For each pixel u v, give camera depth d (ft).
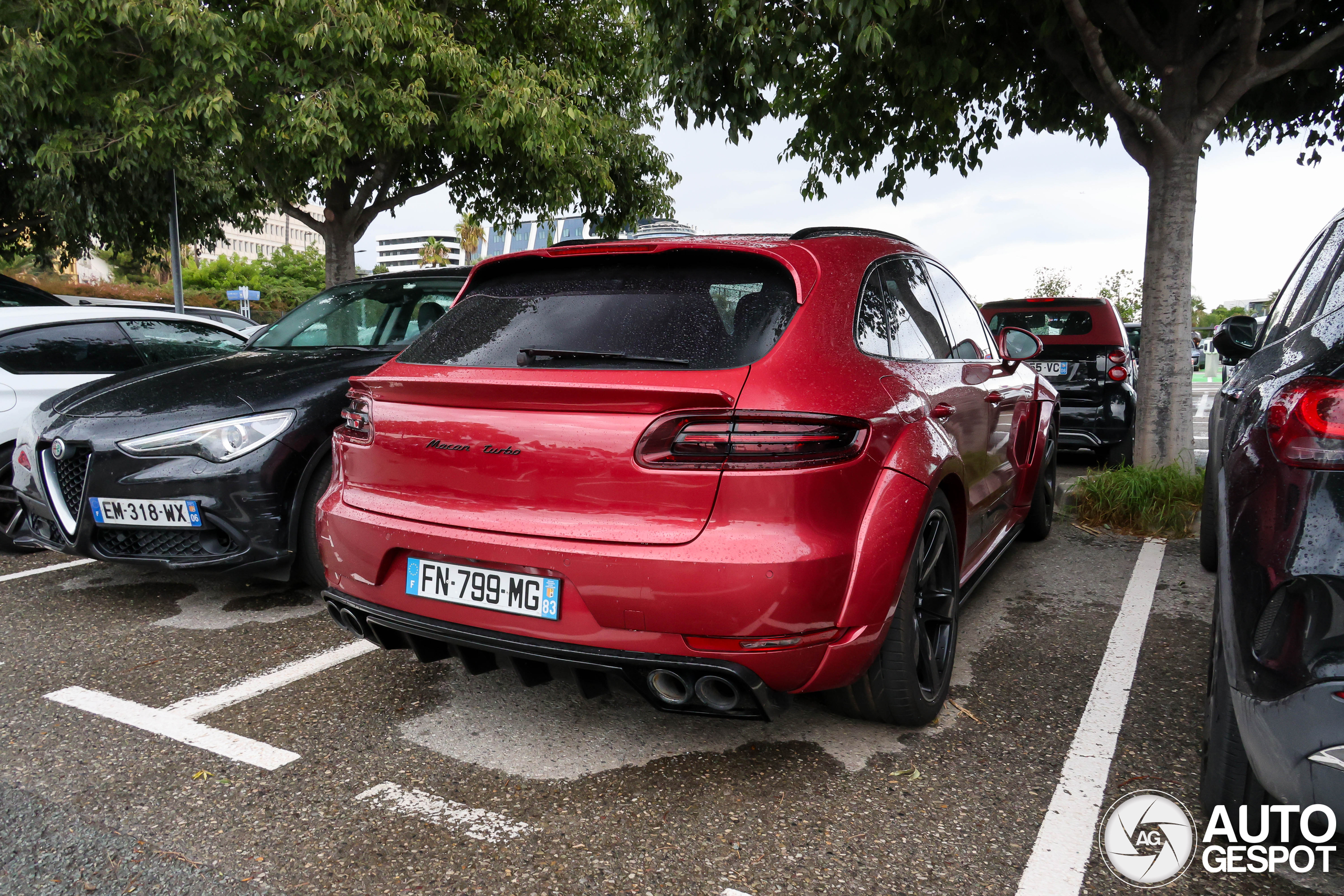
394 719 8.86
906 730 8.52
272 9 29.71
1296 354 6.48
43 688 9.68
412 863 6.38
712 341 7.05
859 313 8.02
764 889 6.06
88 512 11.78
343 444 8.41
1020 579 13.88
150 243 59.72
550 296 8.10
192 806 7.18
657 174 45.19
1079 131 23.32
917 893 6.01
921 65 19.67
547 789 7.43
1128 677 9.84
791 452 6.50
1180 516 16.83
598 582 6.63
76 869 6.32
